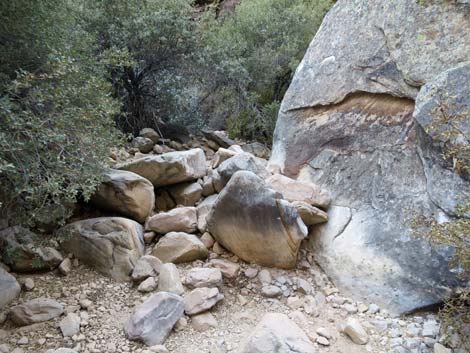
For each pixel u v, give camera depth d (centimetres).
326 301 242
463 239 183
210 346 198
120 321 212
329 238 275
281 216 248
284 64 609
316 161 324
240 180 254
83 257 254
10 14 231
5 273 224
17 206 224
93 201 293
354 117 310
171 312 207
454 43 262
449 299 204
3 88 211
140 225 281
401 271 237
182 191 325
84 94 236
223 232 263
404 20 291
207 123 604
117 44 462
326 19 375
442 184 234
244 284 248
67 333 198
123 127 491
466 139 210
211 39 523
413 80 273
